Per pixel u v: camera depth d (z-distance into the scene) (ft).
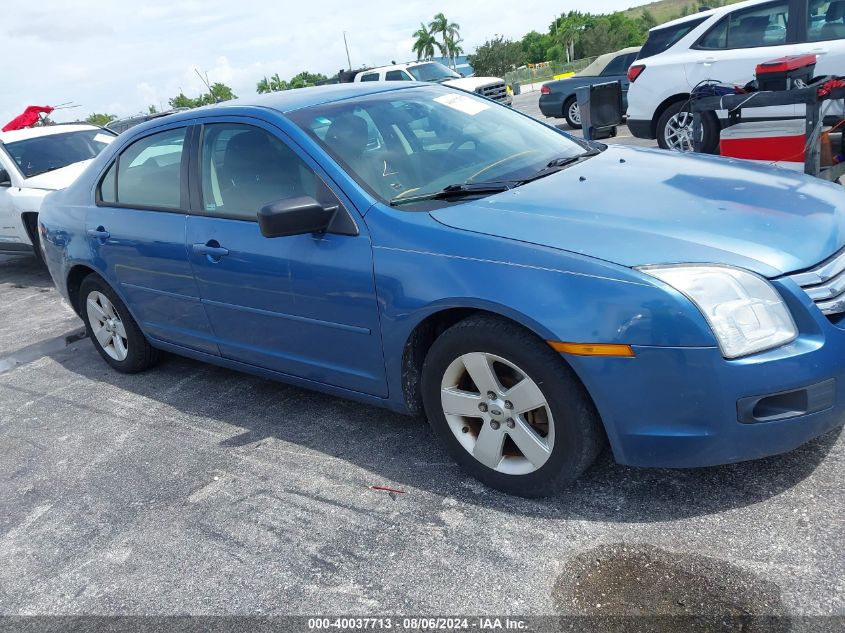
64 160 27.84
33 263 30.96
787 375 7.59
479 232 8.89
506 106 13.56
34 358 18.33
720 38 25.09
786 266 7.90
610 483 9.30
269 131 11.27
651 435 8.02
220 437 12.36
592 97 19.24
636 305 7.69
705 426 7.80
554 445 8.60
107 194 14.46
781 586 7.22
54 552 9.82
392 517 9.34
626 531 8.37
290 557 8.89
